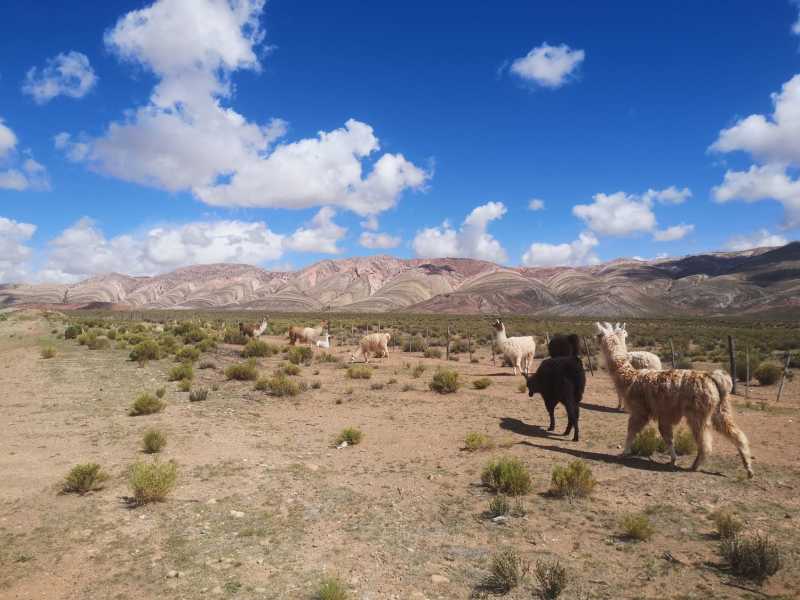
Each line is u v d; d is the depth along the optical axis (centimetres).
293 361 2517
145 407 1302
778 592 460
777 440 991
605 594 463
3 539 605
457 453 962
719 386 778
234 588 488
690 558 528
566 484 714
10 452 966
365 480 825
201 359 2481
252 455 967
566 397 1040
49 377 1886
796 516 629
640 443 908
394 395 1588
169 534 615
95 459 923
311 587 488
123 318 8956
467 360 2745
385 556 553
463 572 515
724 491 718
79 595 481
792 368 2353
